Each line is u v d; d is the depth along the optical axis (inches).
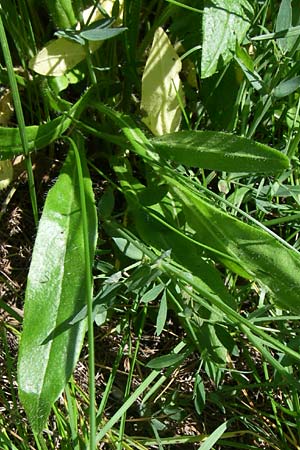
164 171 10.9
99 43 12.1
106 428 9.5
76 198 10.8
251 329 9.6
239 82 12.5
